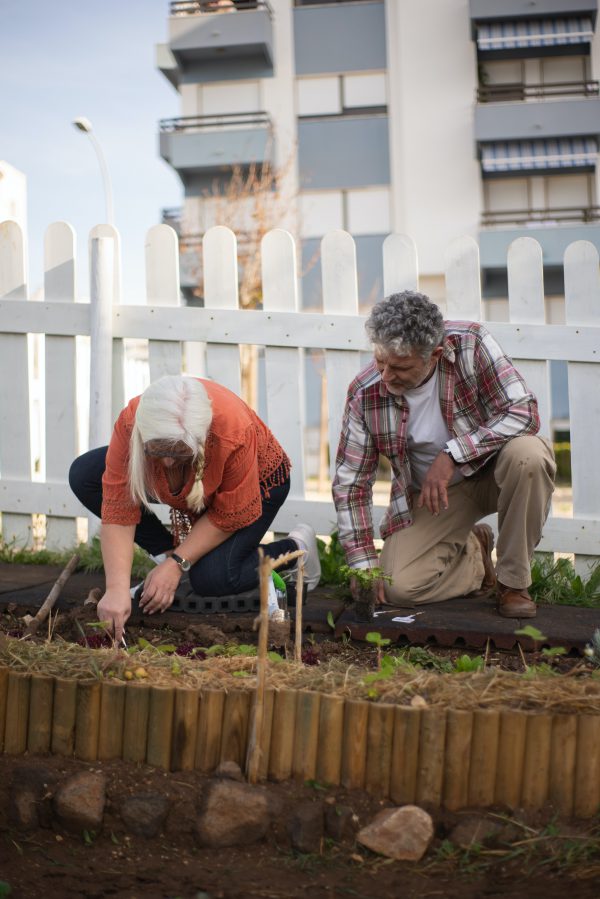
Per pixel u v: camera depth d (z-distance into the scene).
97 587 3.61
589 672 2.39
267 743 2.07
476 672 2.24
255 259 15.47
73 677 2.18
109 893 1.78
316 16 18.81
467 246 4.02
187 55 19.00
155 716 2.11
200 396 2.60
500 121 17.88
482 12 17.94
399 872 1.86
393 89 18.59
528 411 3.09
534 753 1.97
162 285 4.37
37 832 2.02
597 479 4.02
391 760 2.01
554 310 17.70
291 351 4.26
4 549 4.33
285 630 2.81
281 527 4.27
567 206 18.45
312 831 1.94
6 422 4.51
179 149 18.52
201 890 1.79
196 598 3.02
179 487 2.84
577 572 4.03
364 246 18.70
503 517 3.08
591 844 1.88
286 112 18.94
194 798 2.02
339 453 3.27
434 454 3.27
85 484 3.26
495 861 1.86
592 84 18.00
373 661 2.73
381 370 2.99
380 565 3.30
